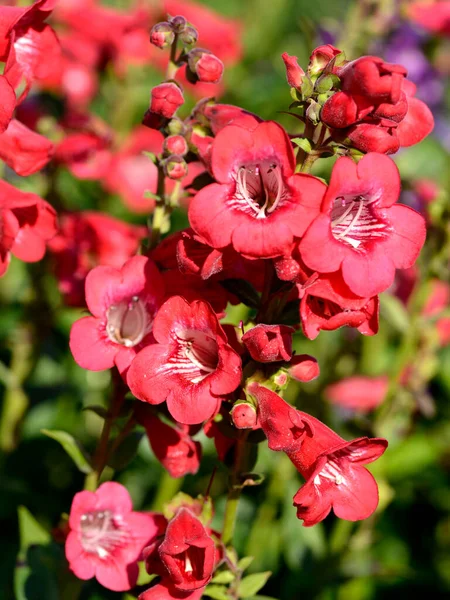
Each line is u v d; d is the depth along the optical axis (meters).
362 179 0.32
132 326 0.37
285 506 0.54
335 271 0.32
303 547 0.54
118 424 0.42
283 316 0.35
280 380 0.33
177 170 0.36
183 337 0.34
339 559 0.53
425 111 0.35
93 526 0.37
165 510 0.35
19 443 0.56
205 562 0.32
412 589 0.58
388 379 0.57
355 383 0.59
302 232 0.31
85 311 0.39
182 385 0.33
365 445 0.33
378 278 0.32
